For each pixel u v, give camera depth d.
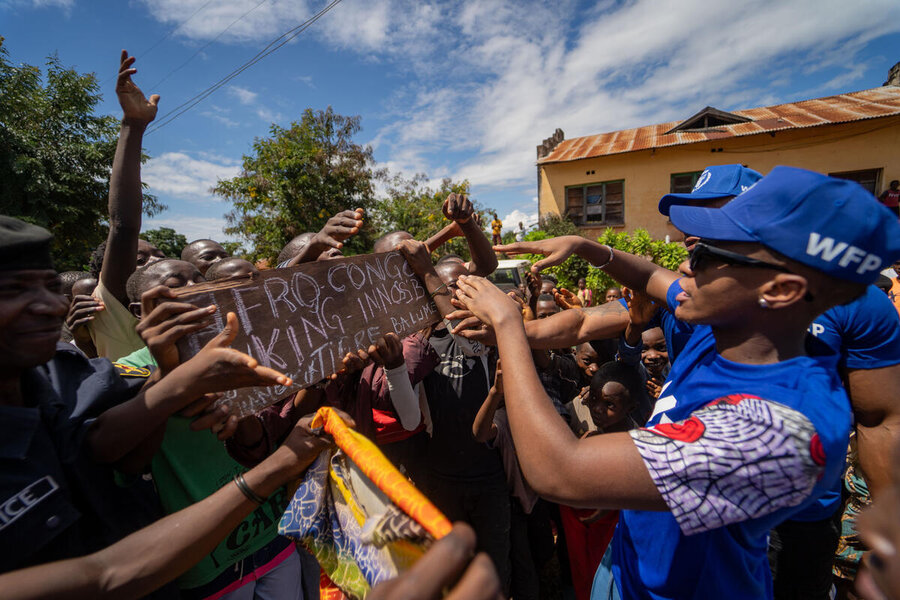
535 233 13.40
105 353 1.97
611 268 1.68
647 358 2.62
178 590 1.36
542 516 2.53
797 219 0.80
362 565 0.97
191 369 0.98
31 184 10.42
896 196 10.79
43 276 0.92
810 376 0.88
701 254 0.96
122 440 0.99
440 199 19.84
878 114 10.85
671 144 12.47
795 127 11.30
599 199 14.12
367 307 1.65
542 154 14.95
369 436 2.22
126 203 1.79
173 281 1.53
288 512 1.13
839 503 1.82
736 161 12.57
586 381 3.22
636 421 2.20
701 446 0.80
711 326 1.07
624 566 1.25
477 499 2.29
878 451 1.43
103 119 12.35
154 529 0.90
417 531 0.82
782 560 1.89
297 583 1.83
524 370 0.98
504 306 1.10
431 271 1.90
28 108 11.18
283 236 14.20
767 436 0.78
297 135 14.36
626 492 0.82
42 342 0.92
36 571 0.73
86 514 1.07
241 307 1.27
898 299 3.59
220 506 0.96
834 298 0.85
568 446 0.86
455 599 0.60
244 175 14.31
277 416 1.75
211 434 1.59
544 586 2.51
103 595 0.79
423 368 2.16
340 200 14.87
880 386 1.43
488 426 2.07
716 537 1.01
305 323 1.43
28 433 0.90
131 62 1.68
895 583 0.62
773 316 0.91
